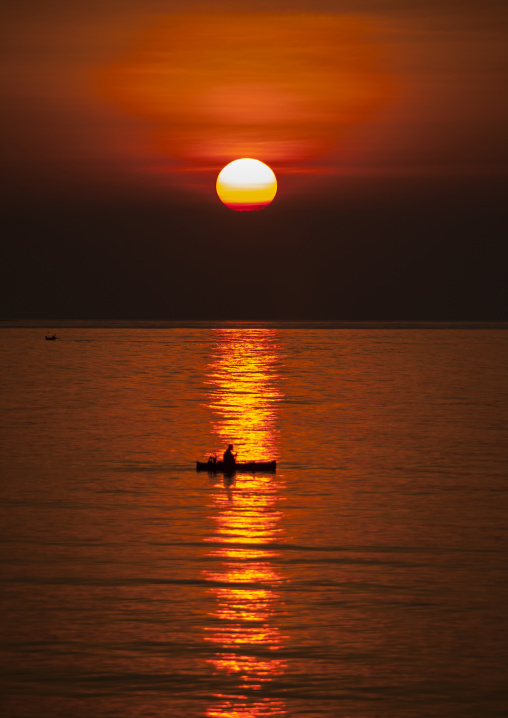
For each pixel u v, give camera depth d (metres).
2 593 77.75
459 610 74.19
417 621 71.81
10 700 58.62
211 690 60.09
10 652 65.62
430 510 109.94
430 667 63.59
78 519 104.38
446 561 87.62
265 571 84.19
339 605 75.25
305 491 122.12
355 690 60.25
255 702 58.53
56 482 127.88
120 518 105.12
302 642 67.56
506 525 102.19
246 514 107.56
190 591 78.38
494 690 60.28
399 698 59.19
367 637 68.56
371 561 87.62
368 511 109.50
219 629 69.88
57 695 59.31
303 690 60.19
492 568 85.44
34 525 101.44
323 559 88.19
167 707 57.84
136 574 83.00
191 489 123.50
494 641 67.94
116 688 60.28
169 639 67.94
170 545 93.00
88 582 80.81
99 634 68.88
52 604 75.06
